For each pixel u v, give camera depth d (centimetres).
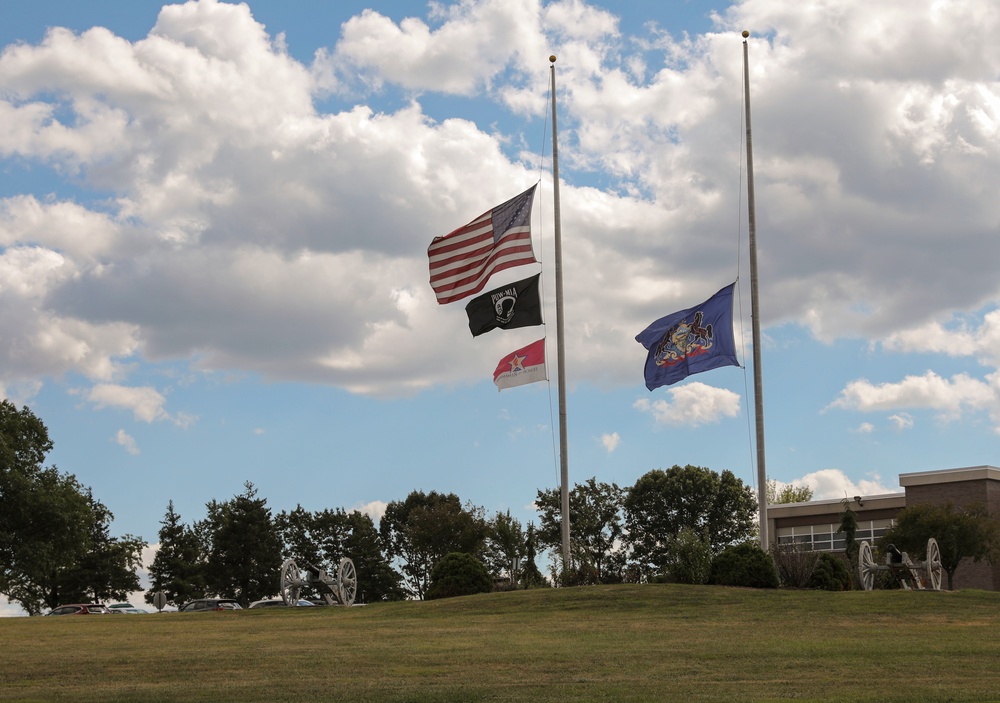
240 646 1941
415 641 2011
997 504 5119
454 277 3612
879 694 1240
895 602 2644
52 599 7631
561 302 3575
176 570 7531
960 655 1662
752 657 1656
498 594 2925
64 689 1365
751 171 3559
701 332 3412
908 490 5300
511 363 3512
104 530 7762
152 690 1341
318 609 3005
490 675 1465
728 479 7475
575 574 3325
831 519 5838
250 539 7125
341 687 1352
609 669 1520
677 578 3150
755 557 3033
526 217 3531
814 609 2566
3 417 6450
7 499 6162
